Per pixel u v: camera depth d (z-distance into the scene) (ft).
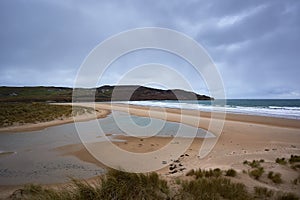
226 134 43.57
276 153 27.32
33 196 14.34
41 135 43.65
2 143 36.42
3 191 17.93
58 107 95.09
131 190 12.77
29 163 26.00
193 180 15.70
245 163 21.76
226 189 13.94
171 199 12.34
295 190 15.10
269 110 103.45
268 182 16.55
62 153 30.25
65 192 13.56
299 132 45.27
